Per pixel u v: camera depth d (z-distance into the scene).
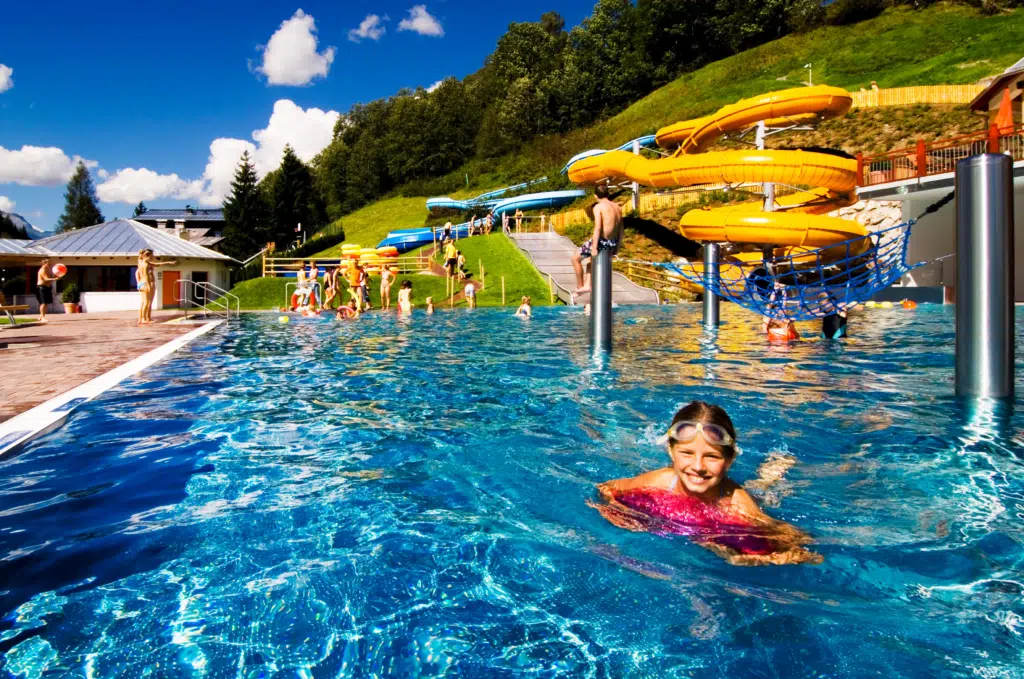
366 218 72.00
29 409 5.18
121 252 30.53
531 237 37.50
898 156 21.86
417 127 82.31
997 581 2.25
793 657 1.82
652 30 74.25
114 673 1.76
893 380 6.41
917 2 59.81
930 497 3.10
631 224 35.62
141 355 9.28
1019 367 7.07
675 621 2.02
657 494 2.98
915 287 20.50
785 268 12.93
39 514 2.98
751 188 34.44
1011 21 48.22
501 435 4.43
